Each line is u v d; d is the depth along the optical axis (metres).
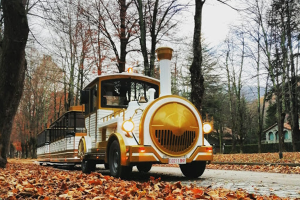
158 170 12.94
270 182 7.26
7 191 5.33
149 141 7.39
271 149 41.16
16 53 9.30
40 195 4.86
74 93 29.73
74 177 7.44
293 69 29.94
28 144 55.06
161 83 8.09
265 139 61.94
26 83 28.80
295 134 29.47
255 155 22.61
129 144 7.38
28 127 49.34
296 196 5.10
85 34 20.44
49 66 26.30
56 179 7.10
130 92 9.93
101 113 9.58
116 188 5.36
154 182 6.23
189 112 7.82
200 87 14.55
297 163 12.43
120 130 7.82
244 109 49.88
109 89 9.77
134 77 10.03
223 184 6.93
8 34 9.24
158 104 7.59
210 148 7.97
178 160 7.51
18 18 9.15
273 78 23.77
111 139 8.12
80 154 10.70
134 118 7.85
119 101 9.81
